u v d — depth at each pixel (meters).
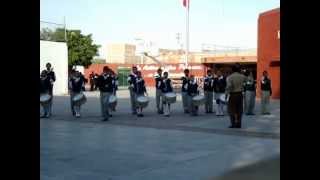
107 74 17.27
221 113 19.59
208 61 51.78
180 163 8.71
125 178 7.49
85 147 10.79
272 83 32.03
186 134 13.27
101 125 15.65
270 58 32.22
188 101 20.09
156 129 14.53
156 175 7.68
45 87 18.56
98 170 8.15
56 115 19.27
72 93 18.88
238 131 14.00
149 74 63.31
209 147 10.67
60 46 38.16
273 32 32.19
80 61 58.97
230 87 14.84
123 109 22.59
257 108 24.05
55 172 7.96
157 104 20.33
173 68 60.91
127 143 11.43
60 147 10.76
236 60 50.16
